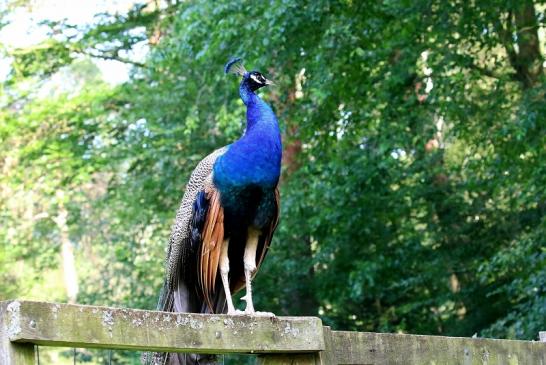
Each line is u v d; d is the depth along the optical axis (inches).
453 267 684.7
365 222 691.4
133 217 784.3
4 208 911.0
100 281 920.3
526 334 529.0
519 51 627.8
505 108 576.1
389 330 741.9
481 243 690.2
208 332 179.6
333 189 656.4
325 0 551.2
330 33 556.7
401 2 566.9
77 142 802.2
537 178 528.1
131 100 769.6
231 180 245.3
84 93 792.3
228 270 245.3
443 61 566.6
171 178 739.4
